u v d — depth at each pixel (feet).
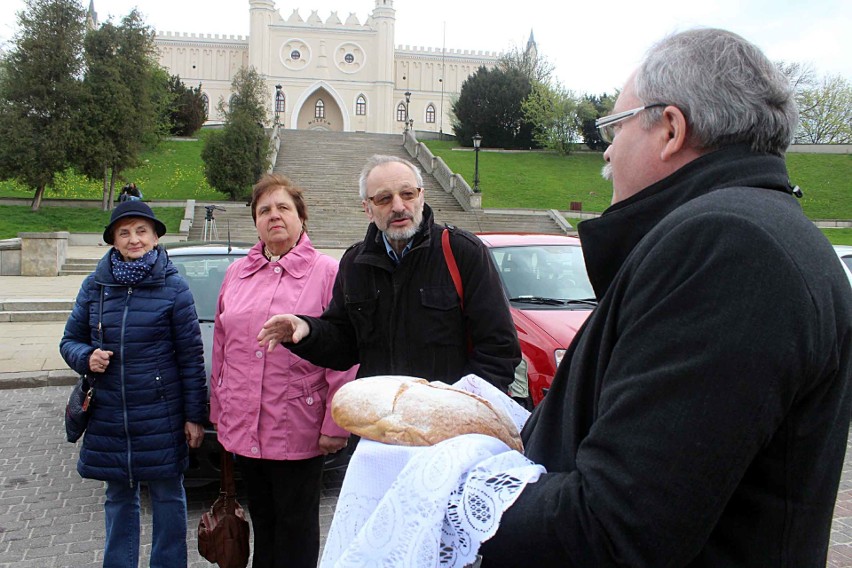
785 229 3.16
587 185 117.08
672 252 3.23
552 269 19.08
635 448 3.02
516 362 8.58
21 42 81.56
